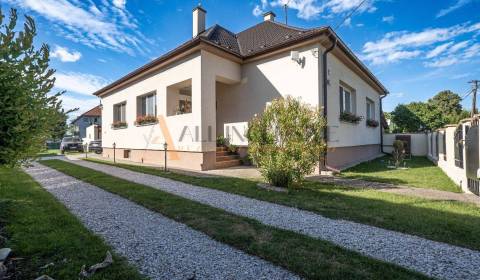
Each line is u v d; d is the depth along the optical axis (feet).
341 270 7.70
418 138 53.88
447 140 24.93
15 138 8.70
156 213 13.46
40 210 13.47
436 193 17.74
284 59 30.55
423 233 10.50
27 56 8.85
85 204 15.11
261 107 32.68
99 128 82.74
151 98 40.06
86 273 7.46
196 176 24.49
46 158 48.75
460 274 7.60
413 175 25.76
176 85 34.94
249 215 13.06
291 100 20.22
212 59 31.35
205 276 7.48
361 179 23.47
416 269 7.88
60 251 8.88
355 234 10.58
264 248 9.11
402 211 13.29
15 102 8.39
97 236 10.12
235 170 29.14
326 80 28.50
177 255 8.77
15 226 11.05
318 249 9.05
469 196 16.78
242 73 35.19
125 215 13.07
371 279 7.26
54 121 9.80
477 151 16.52
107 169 30.48
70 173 26.94
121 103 48.42
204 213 13.08
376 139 52.60
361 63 36.22
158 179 23.45
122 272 7.55
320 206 14.38
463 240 9.77
